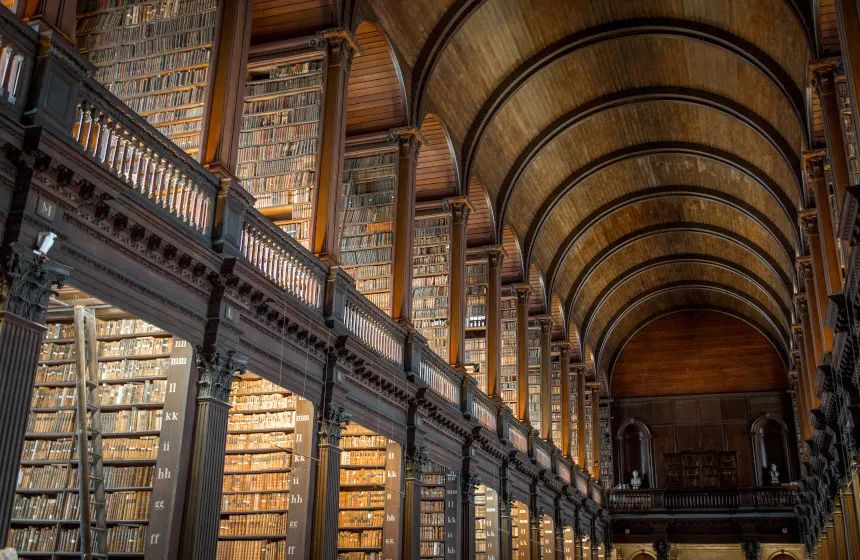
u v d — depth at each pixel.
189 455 9.73
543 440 24.03
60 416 11.03
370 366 13.46
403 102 16.39
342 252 16.36
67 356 11.45
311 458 11.99
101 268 8.39
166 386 10.07
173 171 9.41
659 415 35.47
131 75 12.04
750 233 27.86
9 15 7.35
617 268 31.56
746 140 22.11
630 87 21.38
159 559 9.32
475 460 18.33
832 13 13.91
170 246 9.17
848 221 10.41
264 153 13.73
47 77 7.61
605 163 24.36
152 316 9.09
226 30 11.33
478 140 19.56
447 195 19.36
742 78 19.41
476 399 18.84
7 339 7.15
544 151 22.62
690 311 36.28
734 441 34.31
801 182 19.39
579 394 30.72
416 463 15.04
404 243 15.95
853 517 18.30
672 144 23.89
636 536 32.94
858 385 13.50
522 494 22.03
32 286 7.46
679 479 34.41
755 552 31.23
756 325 35.25
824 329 17.59
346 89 13.91
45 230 7.66
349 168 16.89
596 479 32.25
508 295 23.91
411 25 16.12
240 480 12.82
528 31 18.50
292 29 14.17
